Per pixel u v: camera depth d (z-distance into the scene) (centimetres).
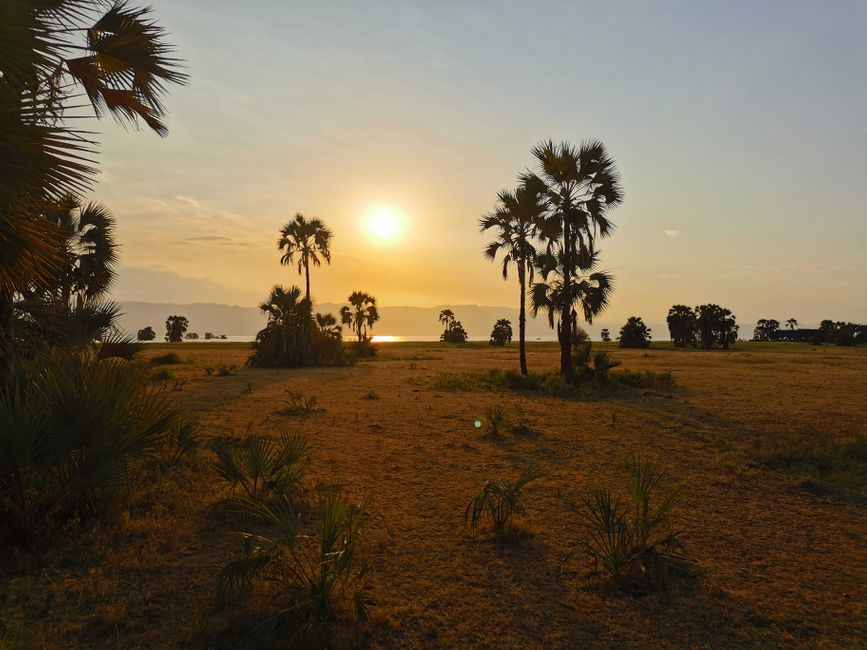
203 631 318
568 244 1864
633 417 1198
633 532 488
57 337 767
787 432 1012
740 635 332
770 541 495
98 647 306
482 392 1731
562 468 754
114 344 680
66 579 388
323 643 311
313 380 2130
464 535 497
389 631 331
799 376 2419
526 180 1861
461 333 10000
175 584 385
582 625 342
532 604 369
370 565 416
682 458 817
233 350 5303
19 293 657
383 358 4184
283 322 3061
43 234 550
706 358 4322
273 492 590
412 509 571
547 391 1739
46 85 454
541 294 1925
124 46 585
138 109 648
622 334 7888
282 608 342
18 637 312
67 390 464
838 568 438
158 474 648
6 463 406
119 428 466
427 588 391
